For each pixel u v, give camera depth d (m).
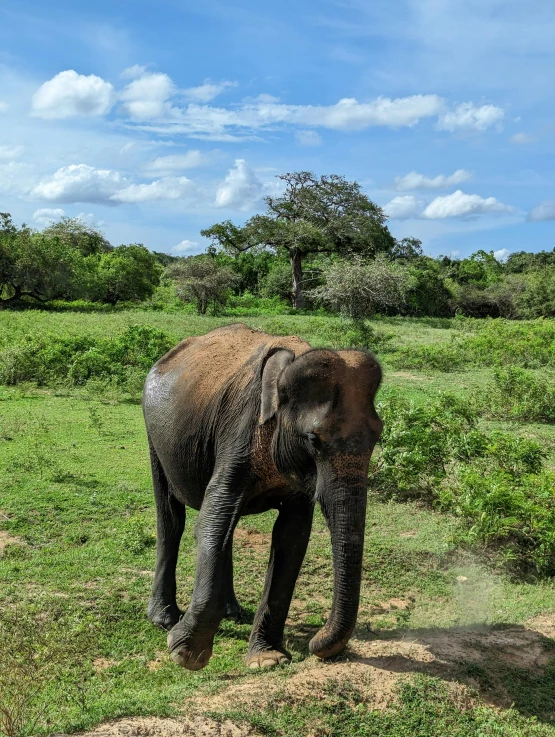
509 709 4.07
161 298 57.56
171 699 4.00
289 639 5.33
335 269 35.53
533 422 14.00
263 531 7.79
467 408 11.29
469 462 9.23
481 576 6.82
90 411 13.54
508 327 29.25
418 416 9.52
